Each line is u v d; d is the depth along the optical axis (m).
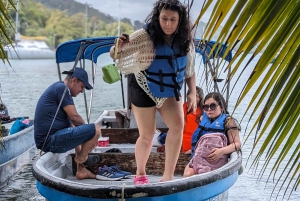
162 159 4.35
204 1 0.97
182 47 3.01
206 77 1.12
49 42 71.25
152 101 3.17
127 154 4.30
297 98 0.98
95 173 4.32
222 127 4.04
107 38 4.90
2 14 2.34
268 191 5.31
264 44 0.95
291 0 0.92
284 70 0.98
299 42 0.95
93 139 3.95
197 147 4.00
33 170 3.39
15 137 6.10
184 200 2.97
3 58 2.31
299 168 1.12
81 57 5.33
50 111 4.05
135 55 2.99
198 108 4.58
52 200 3.06
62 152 4.00
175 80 3.10
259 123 1.04
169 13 2.83
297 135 1.02
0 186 5.78
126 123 6.25
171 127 3.27
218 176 3.23
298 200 5.04
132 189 2.79
